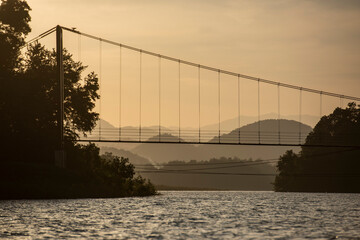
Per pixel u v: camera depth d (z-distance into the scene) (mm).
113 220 131500
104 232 109250
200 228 115812
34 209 161875
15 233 107625
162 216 143000
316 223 126812
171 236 103812
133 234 106375
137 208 171875
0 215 142000
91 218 136125
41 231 110500
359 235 105938
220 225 121500
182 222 127688
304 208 182875
